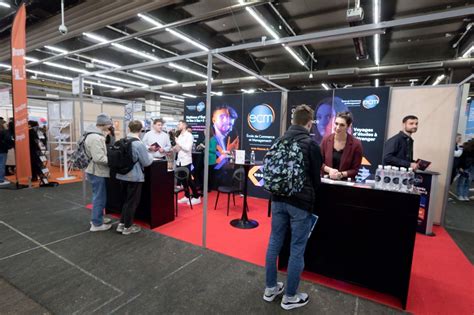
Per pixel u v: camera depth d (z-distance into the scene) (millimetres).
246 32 5605
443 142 3426
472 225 3545
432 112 3457
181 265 2227
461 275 2201
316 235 2014
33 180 5539
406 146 2879
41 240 2662
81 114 3783
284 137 1646
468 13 1492
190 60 7652
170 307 1688
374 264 1833
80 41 6059
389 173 1816
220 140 5047
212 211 3818
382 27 1729
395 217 1739
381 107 3680
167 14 4285
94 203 2889
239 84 7965
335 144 2439
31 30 4492
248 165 3148
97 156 2686
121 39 4340
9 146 5227
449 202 4793
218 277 2051
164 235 2869
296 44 2094
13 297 1754
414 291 1948
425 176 3092
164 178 3172
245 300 1771
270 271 1728
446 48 5715
